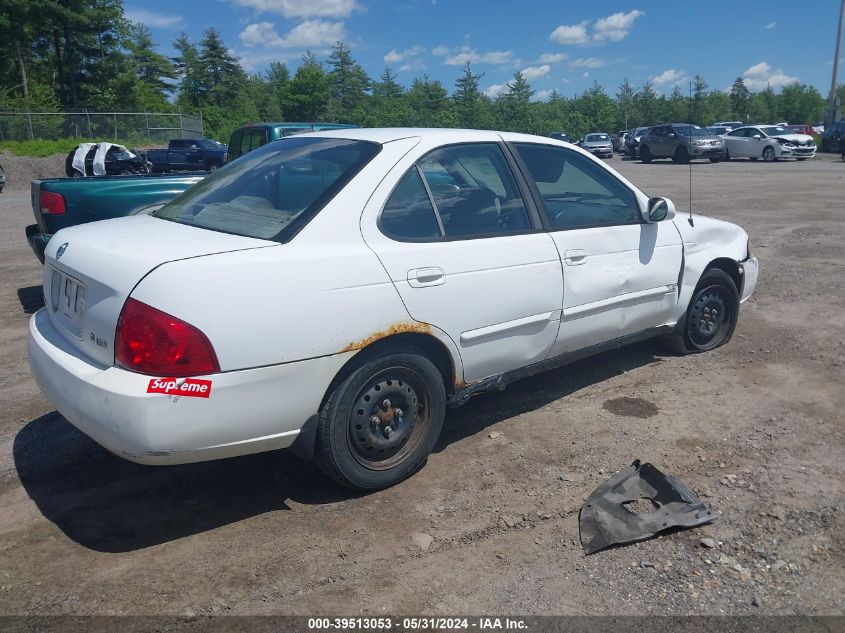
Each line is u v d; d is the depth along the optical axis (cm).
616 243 461
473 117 6606
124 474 387
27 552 317
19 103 4700
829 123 3759
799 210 1371
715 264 554
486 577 301
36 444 422
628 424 445
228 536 329
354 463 353
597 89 6694
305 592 291
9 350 598
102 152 2375
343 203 346
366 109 7719
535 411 466
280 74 9238
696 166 2872
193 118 4625
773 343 594
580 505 354
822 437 424
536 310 412
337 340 328
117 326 300
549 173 445
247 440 315
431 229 374
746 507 349
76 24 5469
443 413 384
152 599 286
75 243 354
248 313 304
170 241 330
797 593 289
